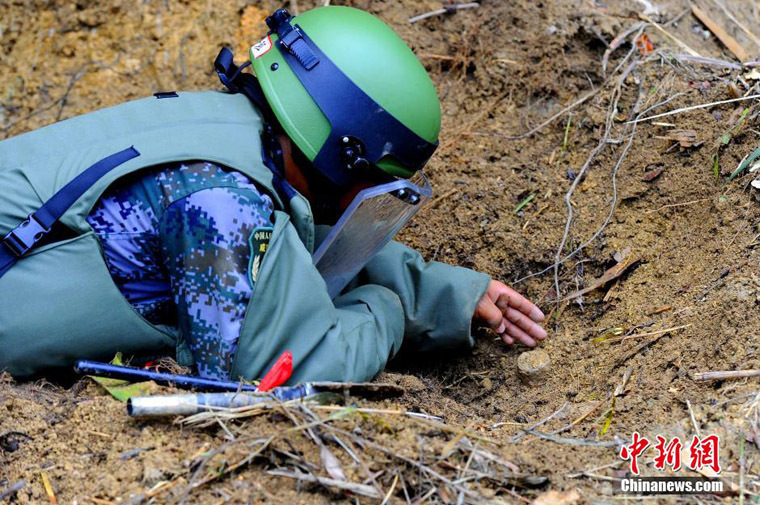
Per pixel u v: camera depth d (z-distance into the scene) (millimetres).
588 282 2875
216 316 2080
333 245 2375
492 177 3199
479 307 2682
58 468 1920
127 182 2156
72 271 2113
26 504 1861
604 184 3045
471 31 3520
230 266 2066
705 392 2197
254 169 2195
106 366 2055
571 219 3008
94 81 3713
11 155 2223
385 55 2283
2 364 2164
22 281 2105
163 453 1906
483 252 3039
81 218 2104
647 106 3146
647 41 3352
